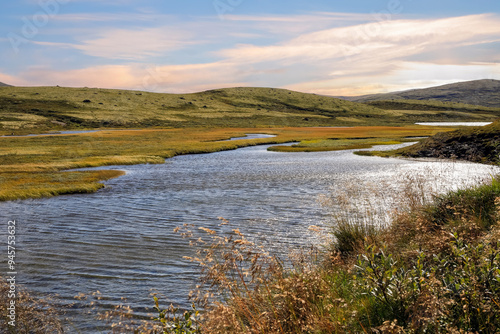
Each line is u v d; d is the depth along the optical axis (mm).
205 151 62031
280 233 12242
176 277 8430
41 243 11977
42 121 127938
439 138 41125
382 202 11383
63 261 9984
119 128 131375
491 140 34406
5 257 10328
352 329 3188
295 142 81000
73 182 29781
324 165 38031
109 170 37938
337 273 4891
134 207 18875
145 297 7238
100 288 7832
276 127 146500
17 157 51312
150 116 157000
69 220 15930
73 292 7559
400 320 3074
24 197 22656
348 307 3520
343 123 169500
